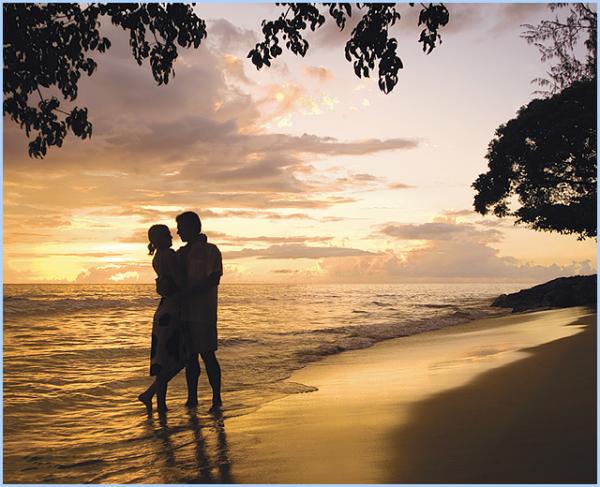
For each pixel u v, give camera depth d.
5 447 4.67
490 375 6.07
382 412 4.92
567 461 3.06
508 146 35.47
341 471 3.39
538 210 34.59
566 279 30.67
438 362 8.14
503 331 12.65
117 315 26.73
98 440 4.87
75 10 7.11
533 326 12.73
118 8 7.26
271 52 7.42
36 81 7.01
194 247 6.32
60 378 8.28
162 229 6.30
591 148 32.97
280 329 18.27
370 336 15.02
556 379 5.33
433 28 6.77
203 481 3.52
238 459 3.90
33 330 17.95
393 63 6.87
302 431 4.53
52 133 7.11
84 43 7.23
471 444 3.59
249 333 16.58
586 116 31.55
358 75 6.94
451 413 4.52
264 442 4.28
